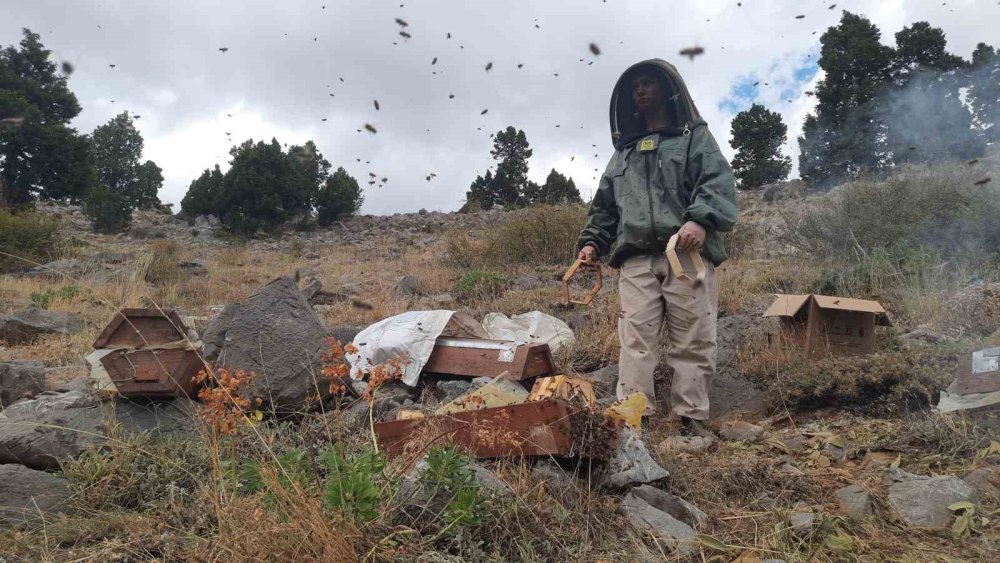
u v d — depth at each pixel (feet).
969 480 9.66
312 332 12.38
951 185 28.25
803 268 26.02
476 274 30.60
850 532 8.76
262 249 70.38
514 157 99.14
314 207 90.38
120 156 110.52
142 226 82.64
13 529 8.27
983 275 21.52
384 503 7.71
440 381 15.29
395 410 12.80
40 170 78.48
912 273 21.66
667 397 14.64
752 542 8.55
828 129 66.95
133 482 9.15
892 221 27.25
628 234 12.91
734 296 22.27
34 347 20.79
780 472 10.48
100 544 7.96
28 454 9.79
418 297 31.73
